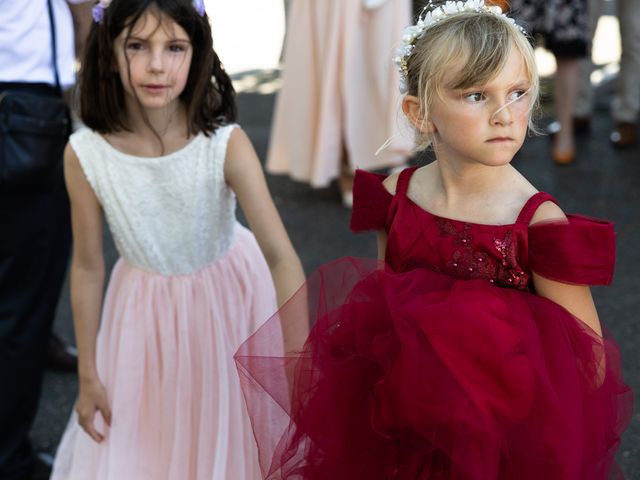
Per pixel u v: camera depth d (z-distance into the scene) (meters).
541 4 5.06
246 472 2.25
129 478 2.25
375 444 1.78
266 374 1.84
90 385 2.30
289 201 5.00
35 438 3.18
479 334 1.64
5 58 2.61
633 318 3.70
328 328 1.84
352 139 4.69
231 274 2.33
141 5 2.05
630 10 5.29
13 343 2.74
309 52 4.69
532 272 1.73
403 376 1.67
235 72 7.43
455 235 1.77
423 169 1.89
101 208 2.30
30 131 2.61
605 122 6.01
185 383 2.28
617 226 4.53
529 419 1.64
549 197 1.73
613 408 1.74
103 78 2.16
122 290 2.33
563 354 1.67
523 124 1.68
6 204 2.64
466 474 1.61
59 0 2.73
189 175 2.20
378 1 4.49
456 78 1.65
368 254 4.38
